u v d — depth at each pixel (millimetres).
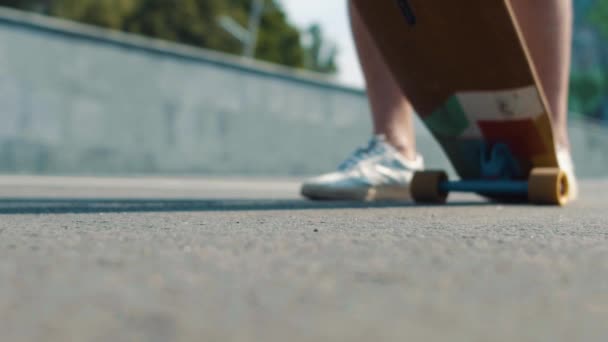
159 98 9562
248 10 28172
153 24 23875
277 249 781
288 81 10914
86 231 1018
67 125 8633
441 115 2129
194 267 629
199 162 10016
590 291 527
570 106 25812
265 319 404
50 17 21156
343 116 11586
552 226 1204
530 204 2166
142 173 9430
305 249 783
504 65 1860
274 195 3188
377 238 931
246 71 10461
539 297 496
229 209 1667
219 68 10164
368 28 1994
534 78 1863
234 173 10398
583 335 376
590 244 886
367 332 370
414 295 492
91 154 8883
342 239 913
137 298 473
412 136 2500
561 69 2209
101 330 374
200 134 10016
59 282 535
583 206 2074
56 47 8492
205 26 24828
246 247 800
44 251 741
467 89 1985
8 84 8062
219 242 859
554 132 2213
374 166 2389
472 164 2260
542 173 2066
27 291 496
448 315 421
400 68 2049
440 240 910
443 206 2012
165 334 365
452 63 1925
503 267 647
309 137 11203
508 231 1083
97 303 454
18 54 8141
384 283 544
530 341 359
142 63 9367
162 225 1146
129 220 1260
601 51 26141
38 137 8359
